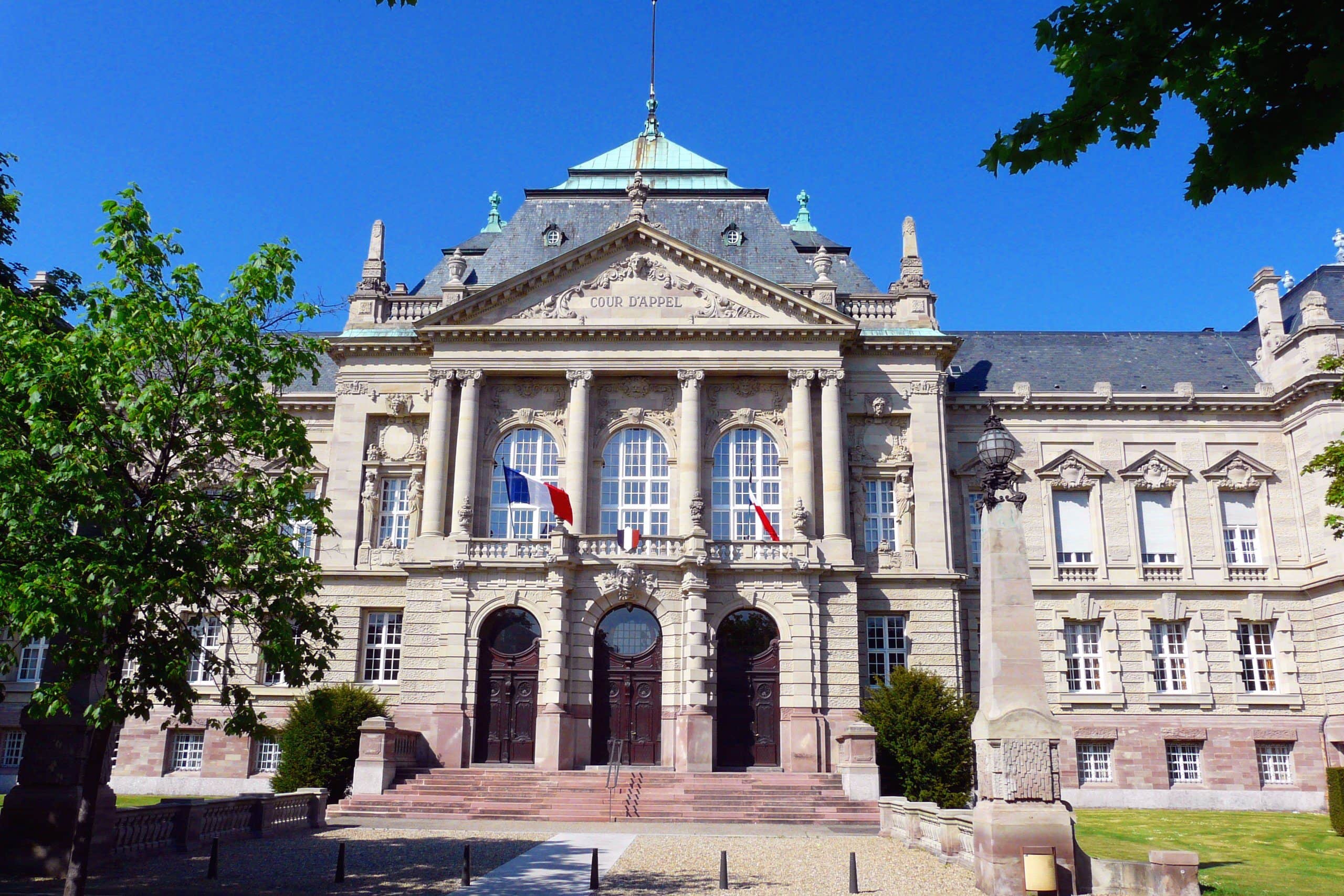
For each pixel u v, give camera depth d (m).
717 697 38.91
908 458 43.66
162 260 19.66
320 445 47.16
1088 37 9.63
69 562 16.86
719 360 43.03
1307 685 43.78
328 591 43.50
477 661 39.16
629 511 42.75
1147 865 18.48
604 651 39.62
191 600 18.50
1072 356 51.34
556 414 43.62
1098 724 43.44
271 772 42.66
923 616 41.84
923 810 25.66
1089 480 46.34
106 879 21.03
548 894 19.91
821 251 45.47
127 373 18.22
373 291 46.69
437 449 42.41
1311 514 44.59
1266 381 48.16
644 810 32.66
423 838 28.45
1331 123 9.08
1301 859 27.42
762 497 42.91
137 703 18.27
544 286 43.81
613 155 52.72
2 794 41.97
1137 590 44.78
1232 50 9.32
